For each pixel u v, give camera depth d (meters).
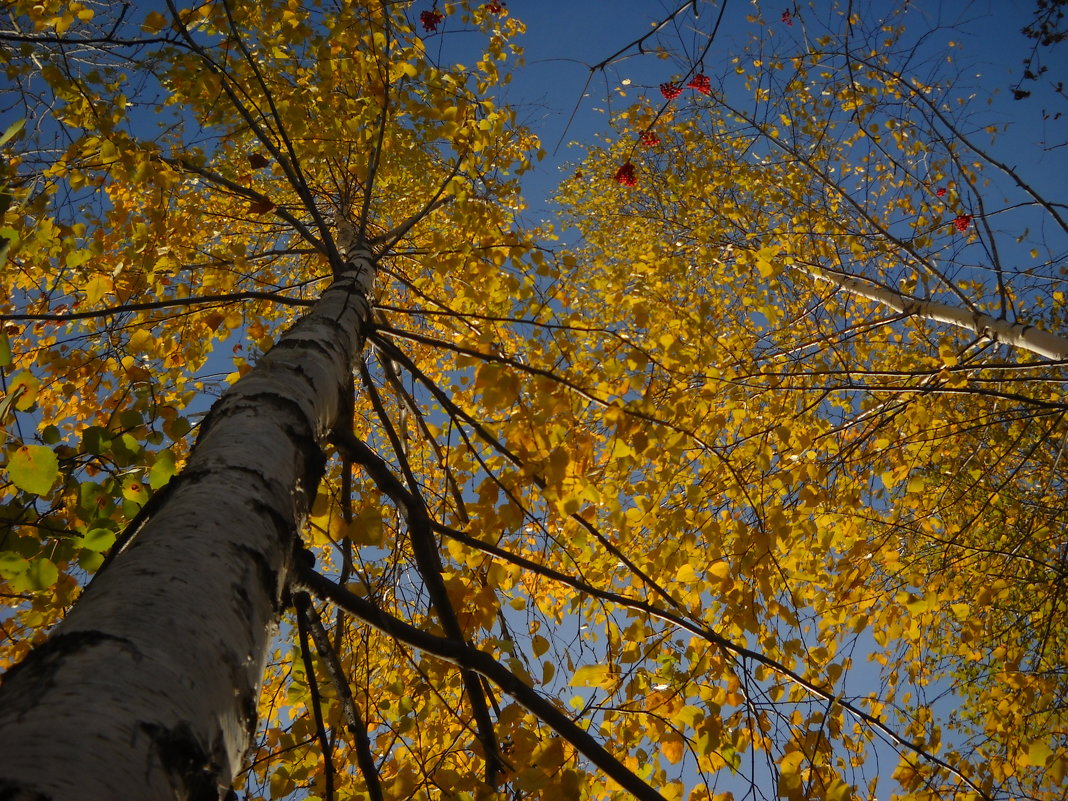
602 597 1.95
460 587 2.01
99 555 1.75
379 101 3.02
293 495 1.39
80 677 0.76
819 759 2.36
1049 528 3.47
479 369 2.10
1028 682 2.97
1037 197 3.38
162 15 2.52
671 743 2.04
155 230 2.89
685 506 3.11
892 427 3.41
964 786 2.54
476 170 3.15
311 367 1.78
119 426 2.03
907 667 3.37
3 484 1.82
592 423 2.89
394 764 2.17
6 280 2.89
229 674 0.93
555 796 1.71
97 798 0.63
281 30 3.09
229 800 0.86
